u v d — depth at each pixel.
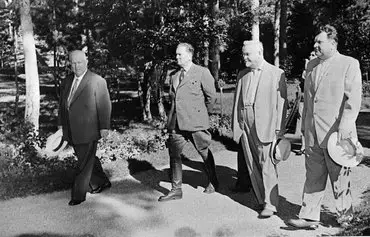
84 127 5.36
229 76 28.03
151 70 12.16
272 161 4.91
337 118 4.34
